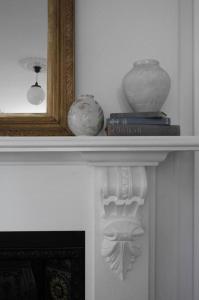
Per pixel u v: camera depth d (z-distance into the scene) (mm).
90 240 1065
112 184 950
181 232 1095
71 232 1070
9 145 867
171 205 1091
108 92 1074
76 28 1066
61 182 1060
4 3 1036
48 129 1028
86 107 910
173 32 1084
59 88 1024
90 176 1059
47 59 1033
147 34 1081
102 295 1027
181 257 1093
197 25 1042
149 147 869
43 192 1061
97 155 938
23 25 1036
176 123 1085
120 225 972
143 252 1029
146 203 1026
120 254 993
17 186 1058
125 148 871
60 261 1161
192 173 1098
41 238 1074
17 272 1177
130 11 1079
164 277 1090
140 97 950
